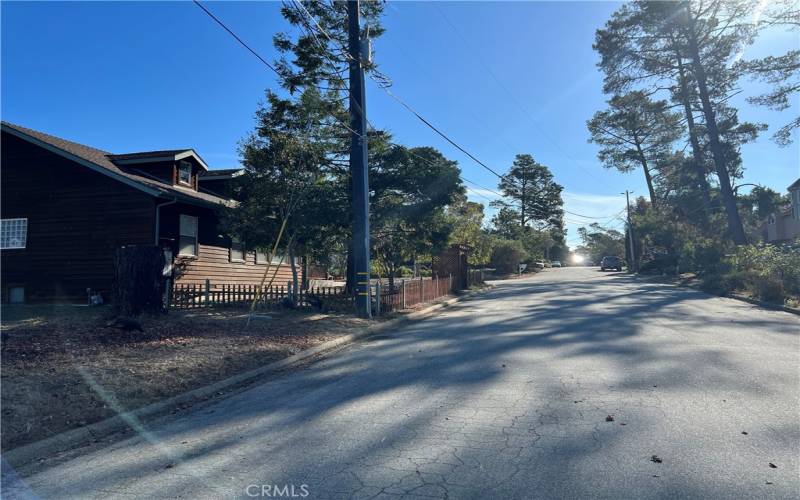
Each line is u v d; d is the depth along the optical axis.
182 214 20.00
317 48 16.55
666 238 41.47
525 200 80.19
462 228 35.81
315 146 16.84
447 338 12.45
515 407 6.54
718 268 27.42
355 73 16.14
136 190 18.41
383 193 19.80
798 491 4.18
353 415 6.43
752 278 21.36
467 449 5.18
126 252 12.84
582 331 12.59
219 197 23.19
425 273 42.53
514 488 4.31
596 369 8.50
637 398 6.80
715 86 31.41
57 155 19.14
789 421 5.82
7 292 19.25
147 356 9.15
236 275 23.23
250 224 16.27
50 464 5.26
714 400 6.66
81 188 18.91
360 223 16.11
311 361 10.45
